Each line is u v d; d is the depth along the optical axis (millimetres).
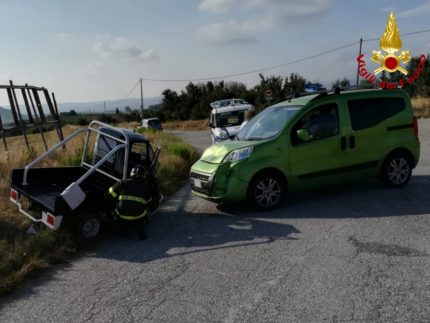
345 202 7258
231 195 6762
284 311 3605
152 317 3625
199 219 6801
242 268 4617
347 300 3744
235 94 57750
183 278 4438
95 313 3750
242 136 7848
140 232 5895
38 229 5938
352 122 7461
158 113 68812
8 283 4289
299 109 7227
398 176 7980
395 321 3354
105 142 7109
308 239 5469
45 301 4039
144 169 6332
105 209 5945
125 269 4789
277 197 7023
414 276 4176
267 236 5691
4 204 6926
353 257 4750
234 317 3549
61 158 10648
